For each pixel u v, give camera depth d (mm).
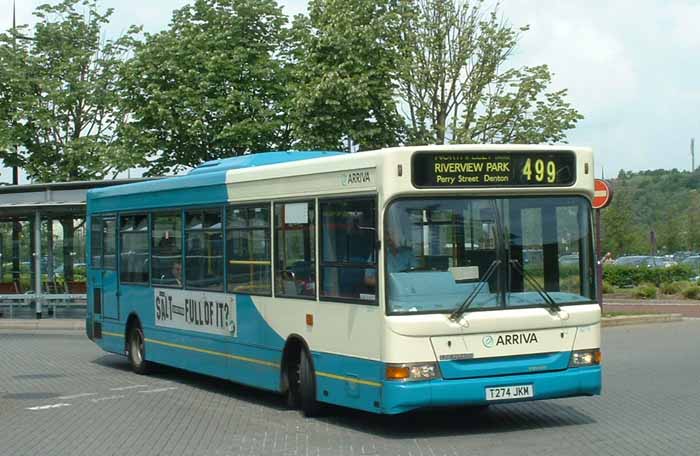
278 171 13078
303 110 32500
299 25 39906
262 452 10508
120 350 18406
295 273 12703
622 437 10977
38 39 44031
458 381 10812
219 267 14727
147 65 39219
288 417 12828
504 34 32844
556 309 11305
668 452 10047
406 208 10992
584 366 11414
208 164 15898
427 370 10742
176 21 40438
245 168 13992
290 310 12805
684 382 15570
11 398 15133
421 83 32750
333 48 32531
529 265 11336
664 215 104500
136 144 39281
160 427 12305
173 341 16328
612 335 24781
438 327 10789
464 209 11164
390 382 10727
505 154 11320
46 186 28859
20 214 31094
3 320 30438
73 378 17500
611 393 14477
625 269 45406
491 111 32812
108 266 18828
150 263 17125
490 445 10641
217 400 14602
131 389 15930
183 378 17234
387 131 32781
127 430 12141
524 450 10305
